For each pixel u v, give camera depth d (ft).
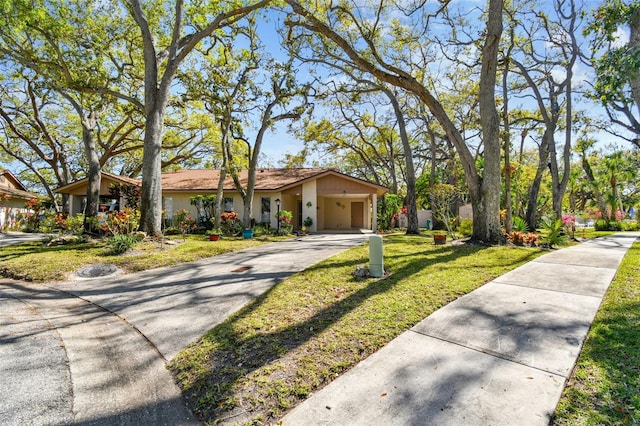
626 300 12.58
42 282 20.13
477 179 32.53
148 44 33.99
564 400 6.72
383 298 14.06
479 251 26.66
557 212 45.55
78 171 92.38
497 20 29.68
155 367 9.50
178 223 51.67
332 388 7.68
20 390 8.24
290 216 53.93
